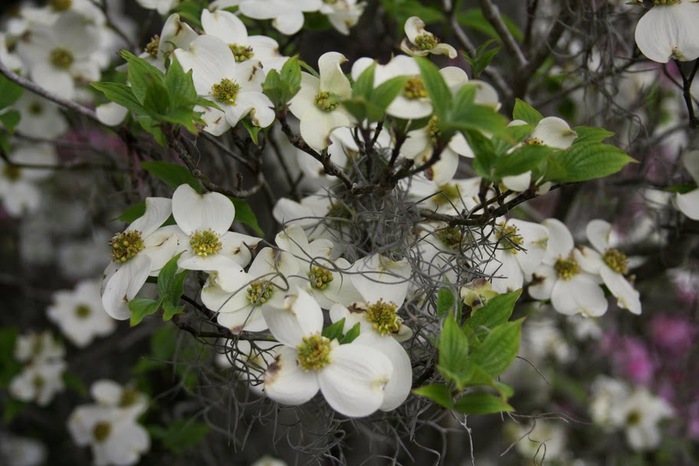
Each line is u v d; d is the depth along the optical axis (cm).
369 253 85
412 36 85
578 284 94
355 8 99
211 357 100
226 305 81
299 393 77
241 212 89
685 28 88
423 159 83
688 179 98
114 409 124
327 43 125
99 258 170
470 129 76
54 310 140
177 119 80
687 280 126
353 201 88
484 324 81
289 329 78
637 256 111
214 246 84
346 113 84
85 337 139
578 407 145
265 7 94
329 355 78
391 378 80
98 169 122
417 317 84
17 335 128
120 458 122
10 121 101
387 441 95
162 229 84
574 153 80
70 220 167
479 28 110
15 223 172
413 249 87
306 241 84
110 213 137
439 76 76
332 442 86
